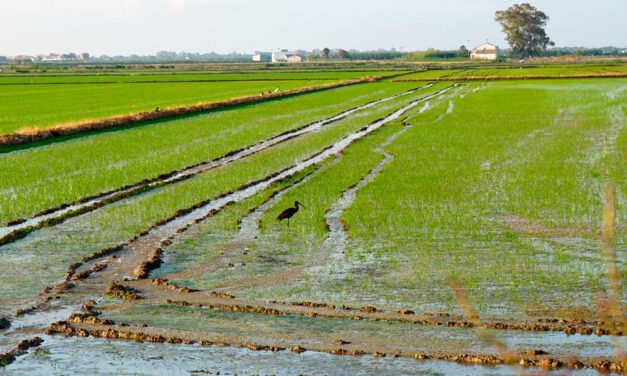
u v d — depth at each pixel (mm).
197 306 13875
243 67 188250
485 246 17703
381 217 20938
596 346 11344
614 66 152000
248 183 27375
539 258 16547
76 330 12578
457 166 30031
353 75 127062
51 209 22750
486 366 10789
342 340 11898
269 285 15070
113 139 40875
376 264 16375
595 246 17500
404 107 63500
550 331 12062
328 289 14688
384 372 10648
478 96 73875
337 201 23688
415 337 11992
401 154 34062
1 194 25188
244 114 57156
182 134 43438
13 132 43625
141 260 17203
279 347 11695
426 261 16500
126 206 23375
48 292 14938
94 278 15836
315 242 18500
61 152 35469
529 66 163125
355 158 33344
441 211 21625
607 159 30922
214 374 10766
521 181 26266
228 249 18047
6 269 16641
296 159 33656
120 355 11594
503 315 12852
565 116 50625
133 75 137875
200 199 24328
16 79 121688
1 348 11984
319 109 61500
